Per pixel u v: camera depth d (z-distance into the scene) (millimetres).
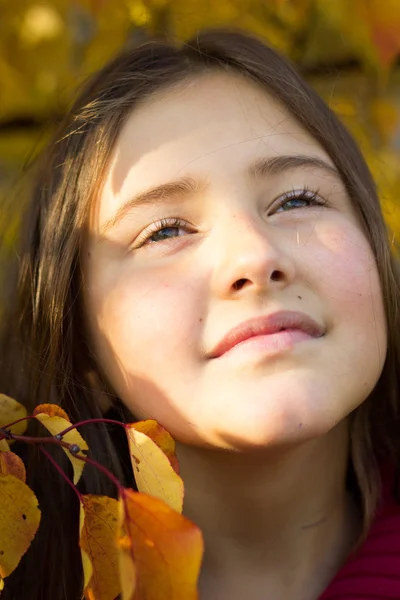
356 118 664
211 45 547
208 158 483
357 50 651
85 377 526
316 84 669
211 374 457
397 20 636
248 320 454
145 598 385
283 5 644
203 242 477
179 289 469
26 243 579
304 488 502
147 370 472
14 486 428
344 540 525
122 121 506
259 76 522
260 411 443
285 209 492
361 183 532
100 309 499
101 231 502
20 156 679
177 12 639
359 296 475
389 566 500
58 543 521
